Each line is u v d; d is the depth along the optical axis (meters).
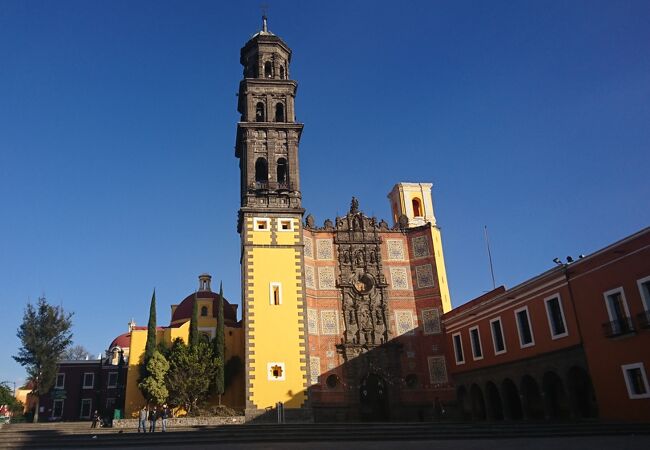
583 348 37.41
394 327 57.34
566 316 39.16
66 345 67.00
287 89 59.53
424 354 56.53
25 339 65.00
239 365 54.44
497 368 47.28
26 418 73.81
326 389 53.38
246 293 50.72
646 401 32.28
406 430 32.94
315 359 53.94
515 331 45.03
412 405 54.50
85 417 80.12
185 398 49.25
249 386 47.47
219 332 53.41
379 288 58.22
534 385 44.44
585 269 37.53
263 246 52.72
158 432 33.28
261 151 56.78
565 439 28.27
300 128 57.88
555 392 41.84
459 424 35.16
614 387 34.66
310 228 59.25
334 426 35.06
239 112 62.16
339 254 58.94
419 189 68.06
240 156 60.75
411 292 59.22
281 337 49.72
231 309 63.31
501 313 47.09
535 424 34.00
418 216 67.38
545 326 41.38
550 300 41.16
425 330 57.41
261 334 49.47
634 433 29.89
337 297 57.34
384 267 59.72
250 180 55.16
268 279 51.62
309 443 29.64
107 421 47.66
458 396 54.12
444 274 59.94
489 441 28.72
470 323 52.09
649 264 32.50
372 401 54.31
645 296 32.69
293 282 51.94
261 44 61.50
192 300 64.75
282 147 57.41
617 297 35.03
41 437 31.30
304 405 47.75
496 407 49.72
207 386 49.66
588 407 38.84
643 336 32.72
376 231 60.72
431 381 55.47
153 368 50.19
